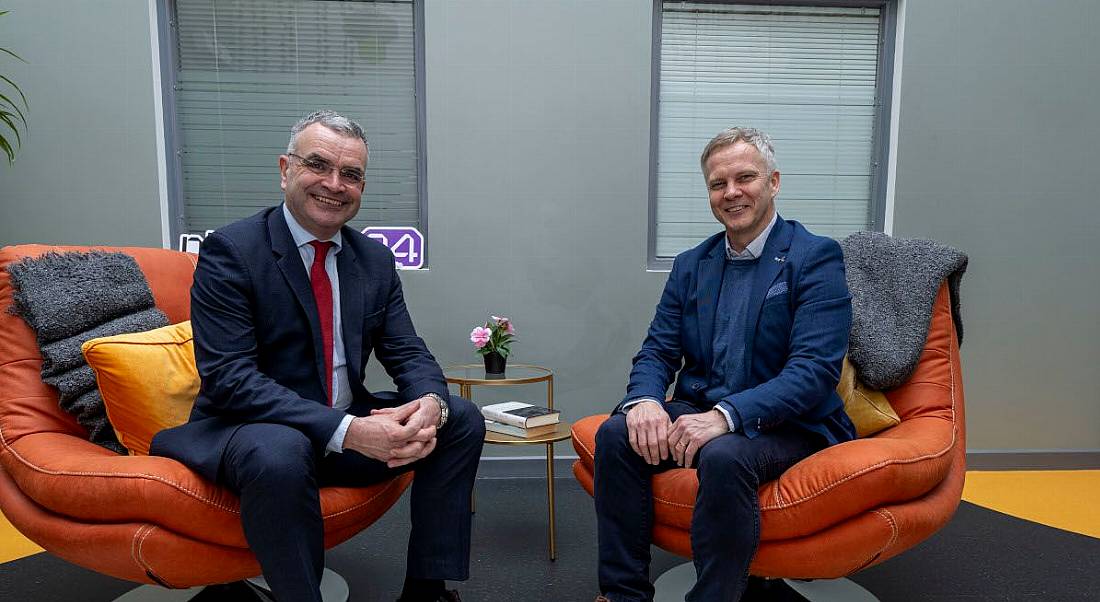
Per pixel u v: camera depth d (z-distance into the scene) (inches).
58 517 49.8
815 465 52.2
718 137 64.1
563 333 107.6
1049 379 111.9
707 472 51.3
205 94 105.8
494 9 102.7
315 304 58.8
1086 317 111.4
